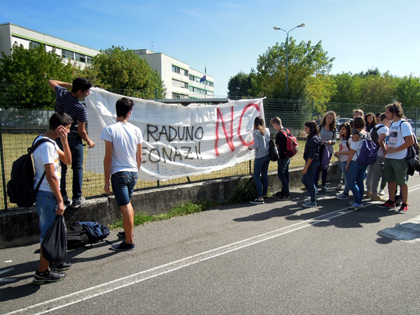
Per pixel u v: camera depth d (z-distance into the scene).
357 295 2.95
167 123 5.87
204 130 6.49
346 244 4.22
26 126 4.50
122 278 3.31
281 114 8.34
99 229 4.34
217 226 4.99
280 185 7.55
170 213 5.56
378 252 3.95
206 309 2.73
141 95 7.91
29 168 3.12
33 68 23.66
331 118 7.40
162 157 5.83
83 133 4.41
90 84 4.29
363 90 44.12
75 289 3.10
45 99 4.72
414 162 5.67
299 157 9.76
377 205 6.20
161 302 2.85
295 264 3.62
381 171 6.57
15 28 41.56
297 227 4.93
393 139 5.73
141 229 4.85
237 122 7.09
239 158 7.17
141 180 6.01
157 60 65.81
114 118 5.11
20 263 3.68
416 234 4.59
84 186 6.20
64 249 3.16
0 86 4.39
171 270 3.49
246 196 6.54
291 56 29.12
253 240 4.38
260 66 30.91
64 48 48.25
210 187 6.24
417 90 40.34
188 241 4.35
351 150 5.82
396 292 3.01
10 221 4.15
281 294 2.97
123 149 3.88
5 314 2.69
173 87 71.12
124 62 33.84
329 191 7.63
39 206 3.15
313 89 29.44
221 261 3.71
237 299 2.89
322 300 2.87
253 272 3.42
